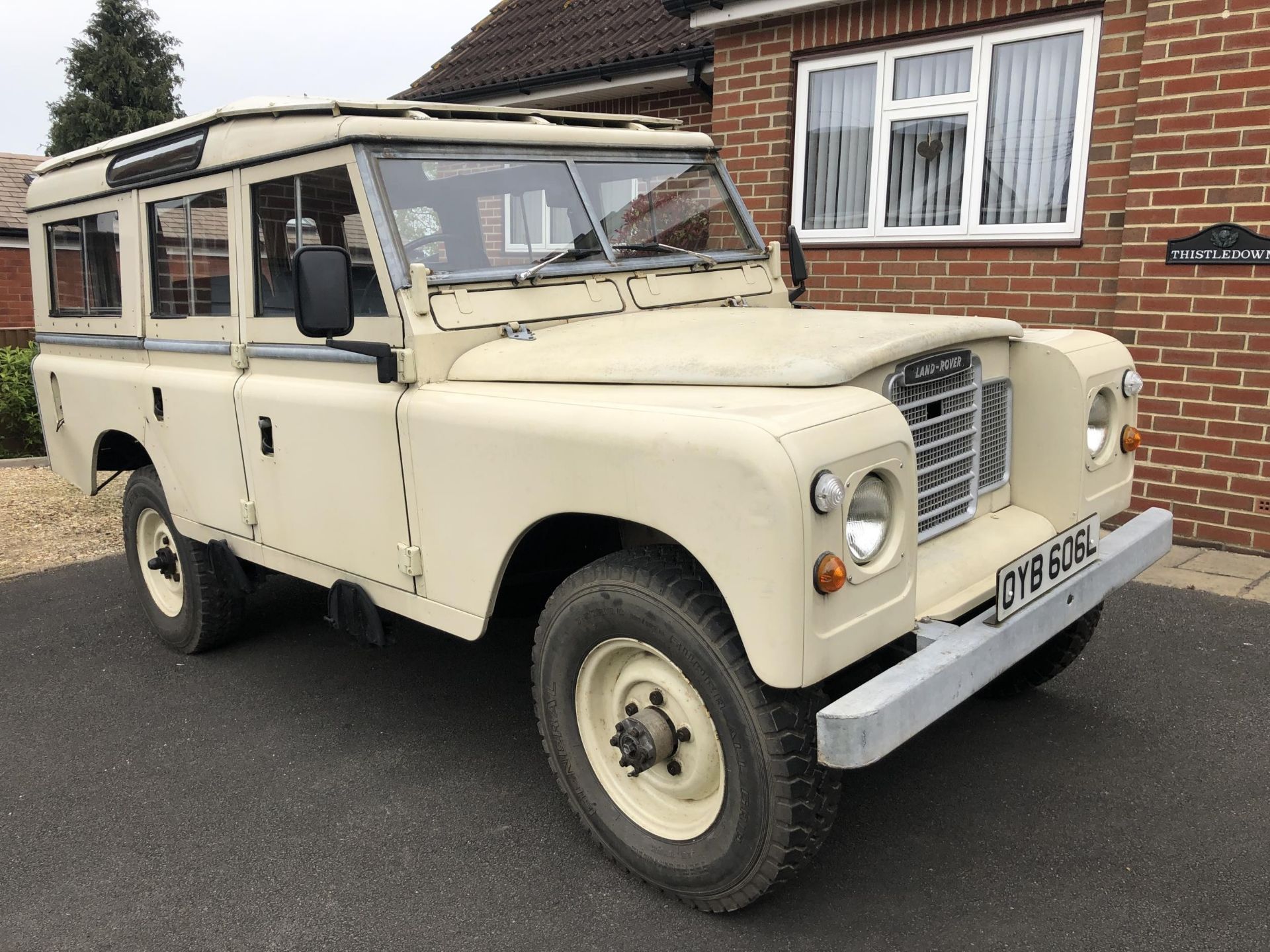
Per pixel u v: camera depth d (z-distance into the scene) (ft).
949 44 20.61
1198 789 10.30
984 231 20.90
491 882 9.14
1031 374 10.28
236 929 8.58
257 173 11.40
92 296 15.40
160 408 13.65
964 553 9.37
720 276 12.58
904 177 21.94
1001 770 10.82
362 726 12.53
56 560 20.72
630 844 8.82
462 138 10.79
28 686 14.11
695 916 8.55
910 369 8.69
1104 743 11.34
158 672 14.49
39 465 31.24
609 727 9.06
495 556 9.07
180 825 10.28
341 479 10.68
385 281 9.86
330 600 11.29
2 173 68.44
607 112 30.35
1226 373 17.46
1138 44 17.98
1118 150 18.53
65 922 8.75
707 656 7.66
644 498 7.63
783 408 7.35
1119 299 18.52
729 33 23.75
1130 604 15.46
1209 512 18.03
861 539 7.42
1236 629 14.37
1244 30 16.42
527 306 10.59
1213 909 8.37
